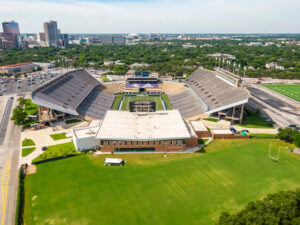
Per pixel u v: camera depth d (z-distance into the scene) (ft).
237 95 517.14
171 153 380.99
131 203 264.93
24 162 349.00
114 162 339.16
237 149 393.09
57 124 492.54
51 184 297.74
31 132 456.45
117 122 431.84
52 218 243.19
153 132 397.19
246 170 330.75
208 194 279.69
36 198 272.31
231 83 588.09
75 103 539.70
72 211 252.62
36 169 331.36
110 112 476.13
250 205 231.09
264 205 224.74
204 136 440.45
